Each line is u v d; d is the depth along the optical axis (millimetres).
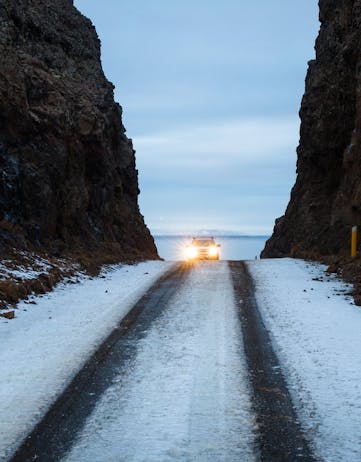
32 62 20109
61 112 18906
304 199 28375
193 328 8523
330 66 25516
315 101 26656
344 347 7285
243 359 6762
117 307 10414
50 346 7406
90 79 25656
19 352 7090
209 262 21000
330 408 5105
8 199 15516
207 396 5453
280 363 6578
